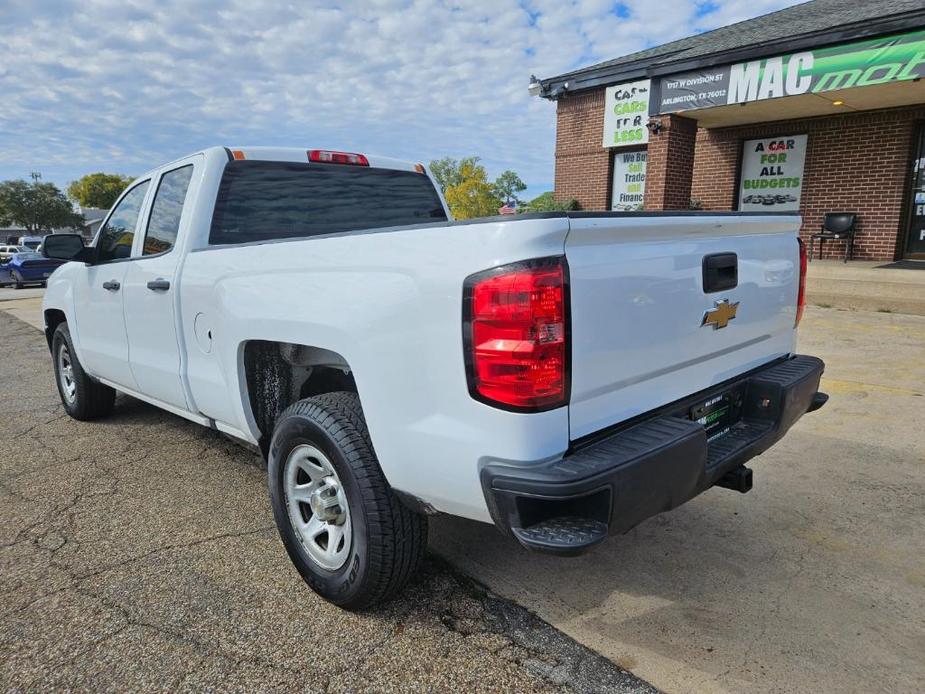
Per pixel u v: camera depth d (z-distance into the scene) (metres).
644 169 13.92
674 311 2.41
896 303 8.96
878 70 8.48
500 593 2.74
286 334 2.62
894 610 2.56
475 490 2.05
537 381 1.92
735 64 9.82
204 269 3.16
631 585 2.78
